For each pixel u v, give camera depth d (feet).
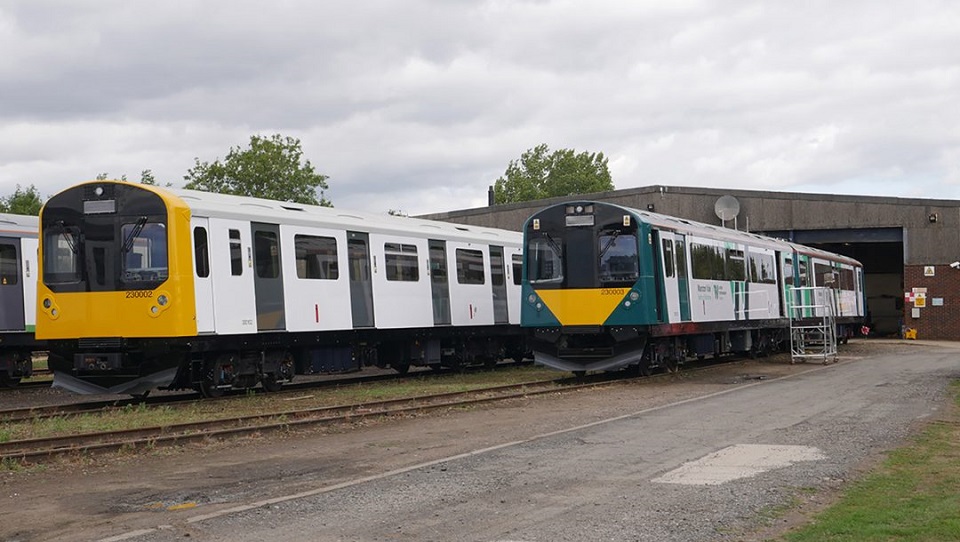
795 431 42.22
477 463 35.22
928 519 24.98
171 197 56.80
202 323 57.31
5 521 27.17
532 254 73.72
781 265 106.01
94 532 25.52
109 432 42.78
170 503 29.19
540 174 316.40
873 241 146.20
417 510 27.45
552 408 54.08
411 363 79.92
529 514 26.76
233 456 38.65
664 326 72.49
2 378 76.07
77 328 58.03
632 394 61.00
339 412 51.93
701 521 25.70
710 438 40.52
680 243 77.20
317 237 66.69
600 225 71.61
